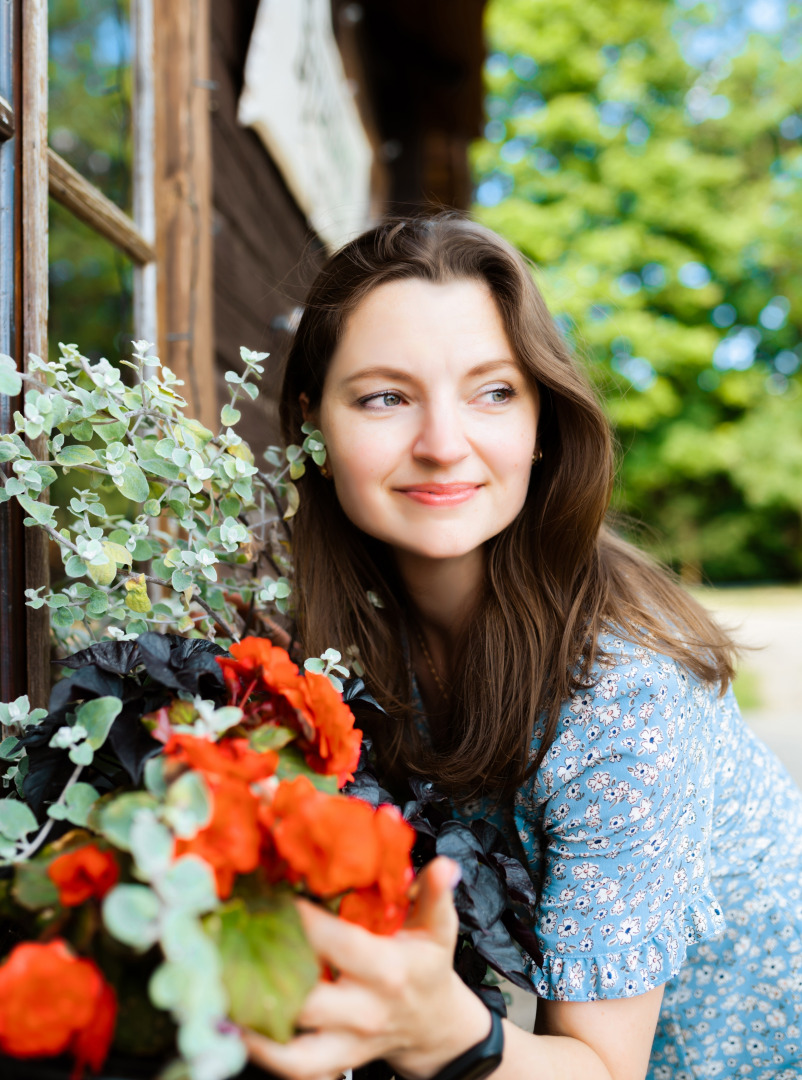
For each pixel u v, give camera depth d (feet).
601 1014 2.63
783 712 16.21
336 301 3.17
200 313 5.50
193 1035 1.44
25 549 2.90
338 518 3.71
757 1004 3.33
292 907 1.76
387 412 2.94
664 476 48.47
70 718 2.16
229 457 3.07
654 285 45.09
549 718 2.95
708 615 3.61
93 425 2.78
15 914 1.87
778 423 48.55
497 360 2.93
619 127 45.83
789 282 49.32
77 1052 1.61
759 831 3.51
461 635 3.54
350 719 2.18
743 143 51.29
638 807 2.77
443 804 3.34
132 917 1.51
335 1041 1.74
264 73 7.47
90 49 5.81
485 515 3.00
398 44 18.03
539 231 41.29
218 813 1.72
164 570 2.96
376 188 19.20
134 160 5.26
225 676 2.23
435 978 1.85
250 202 7.89
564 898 2.77
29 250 2.95
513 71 46.73
